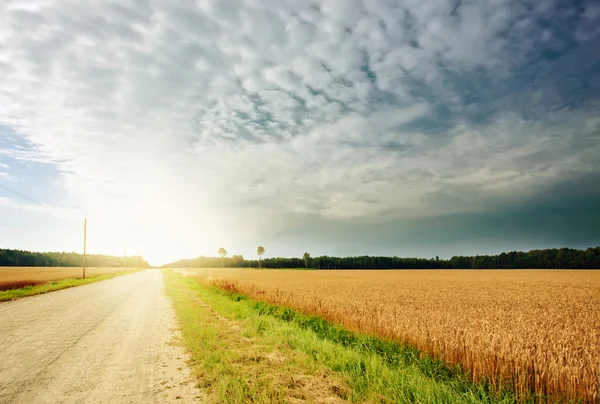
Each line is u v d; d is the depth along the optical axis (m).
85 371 6.63
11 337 9.77
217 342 9.00
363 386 5.97
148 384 5.93
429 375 6.83
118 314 14.48
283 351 8.28
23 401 5.12
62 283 33.81
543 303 19.72
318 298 19.17
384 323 10.27
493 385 5.92
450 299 20.77
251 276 64.06
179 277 57.44
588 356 6.88
